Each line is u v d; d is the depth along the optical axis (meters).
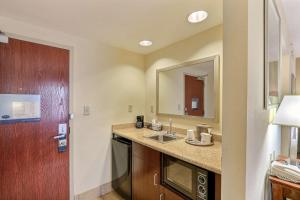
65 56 2.01
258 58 1.06
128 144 2.12
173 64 2.36
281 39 1.66
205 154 1.46
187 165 1.41
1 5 1.44
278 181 1.21
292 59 2.23
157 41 2.27
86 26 1.84
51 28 1.88
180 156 1.44
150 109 2.75
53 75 1.91
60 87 1.96
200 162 1.28
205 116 1.99
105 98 2.37
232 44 0.93
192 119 2.15
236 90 0.91
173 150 1.58
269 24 1.22
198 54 2.04
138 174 1.97
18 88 1.70
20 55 1.71
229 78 0.94
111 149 2.43
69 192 2.04
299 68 2.27
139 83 2.77
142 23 1.78
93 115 2.25
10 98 1.65
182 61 2.24
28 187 1.75
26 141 1.74
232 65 0.93
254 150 1.00
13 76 1.67
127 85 2.61
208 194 1.25
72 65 2.06
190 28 1.90
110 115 2.42
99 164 2.31
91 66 2.22
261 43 1.14
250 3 0.91
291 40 2.19
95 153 2.27
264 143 1.23
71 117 2.04
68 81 2.03
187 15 1.61
